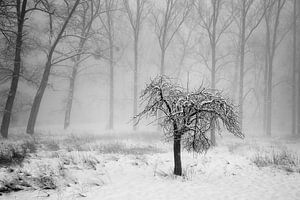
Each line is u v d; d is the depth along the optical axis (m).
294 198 8.70
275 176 11.42
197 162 13.32
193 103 9.77
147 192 8.71
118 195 8.32
